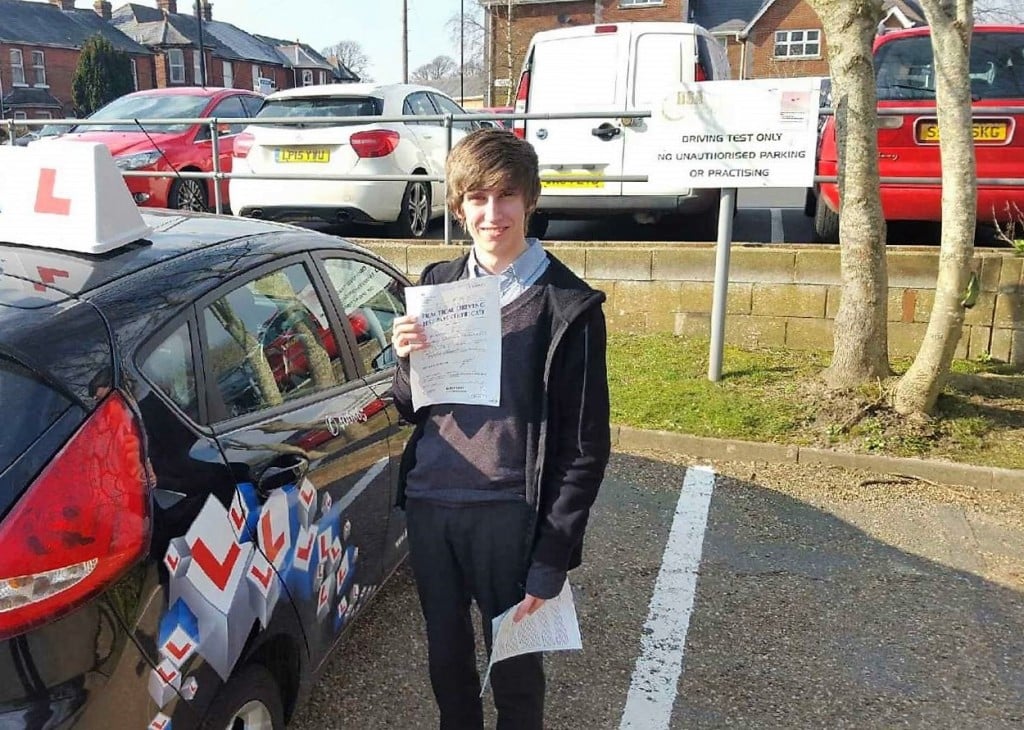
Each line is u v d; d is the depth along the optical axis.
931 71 6.45
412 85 9.20
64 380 1.82
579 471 2.03
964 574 3.83
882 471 4.82
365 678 3.04
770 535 4.16
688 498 4.54
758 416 5.30
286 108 8.39
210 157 9.23
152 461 1.92
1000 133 6.21
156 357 2.07
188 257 2.44
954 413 5.16
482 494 2.11
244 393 2.39
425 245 7.22
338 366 2.96
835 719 2.92
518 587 2.14
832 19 5.04
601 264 6.83
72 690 1.67
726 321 6.56
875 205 5.18
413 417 2.31
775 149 5.42
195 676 1.94
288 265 2.84
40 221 2.36
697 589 3.69
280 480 2.33
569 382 2.02
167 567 1.88
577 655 3.23
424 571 2.25
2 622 1.61
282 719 2.37
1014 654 3.28
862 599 3.63
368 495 2.88
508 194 2.03
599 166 7.41
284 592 2.31
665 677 3.12
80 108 44.28
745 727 2.87
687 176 5.59
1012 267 6.00
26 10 48.50
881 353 5.37
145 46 51.88
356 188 7.88
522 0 39.34
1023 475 4.60
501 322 2.07
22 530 1.65
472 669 2.39
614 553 3.98
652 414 5.38
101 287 2.13
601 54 7.48
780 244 6.67
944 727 2.89
